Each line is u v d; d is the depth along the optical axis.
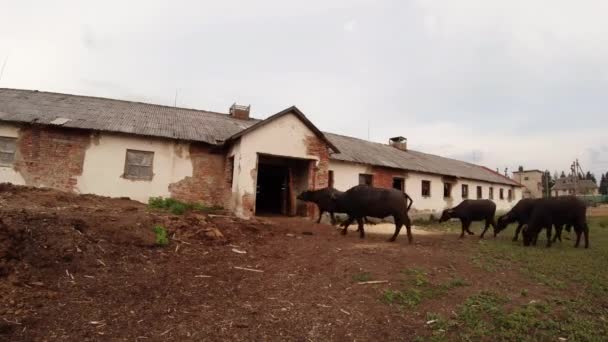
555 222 10.49
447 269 6.78
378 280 5.74
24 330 3.60
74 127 11.45
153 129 12.98
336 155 16.75
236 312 4.41
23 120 11.15
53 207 8.34
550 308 5.07
